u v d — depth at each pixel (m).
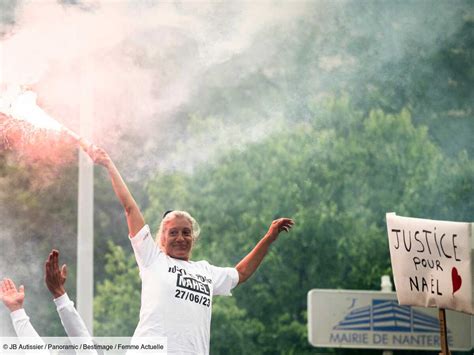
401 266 11.45
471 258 10.80
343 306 18.33
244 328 29.25
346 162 29.55
